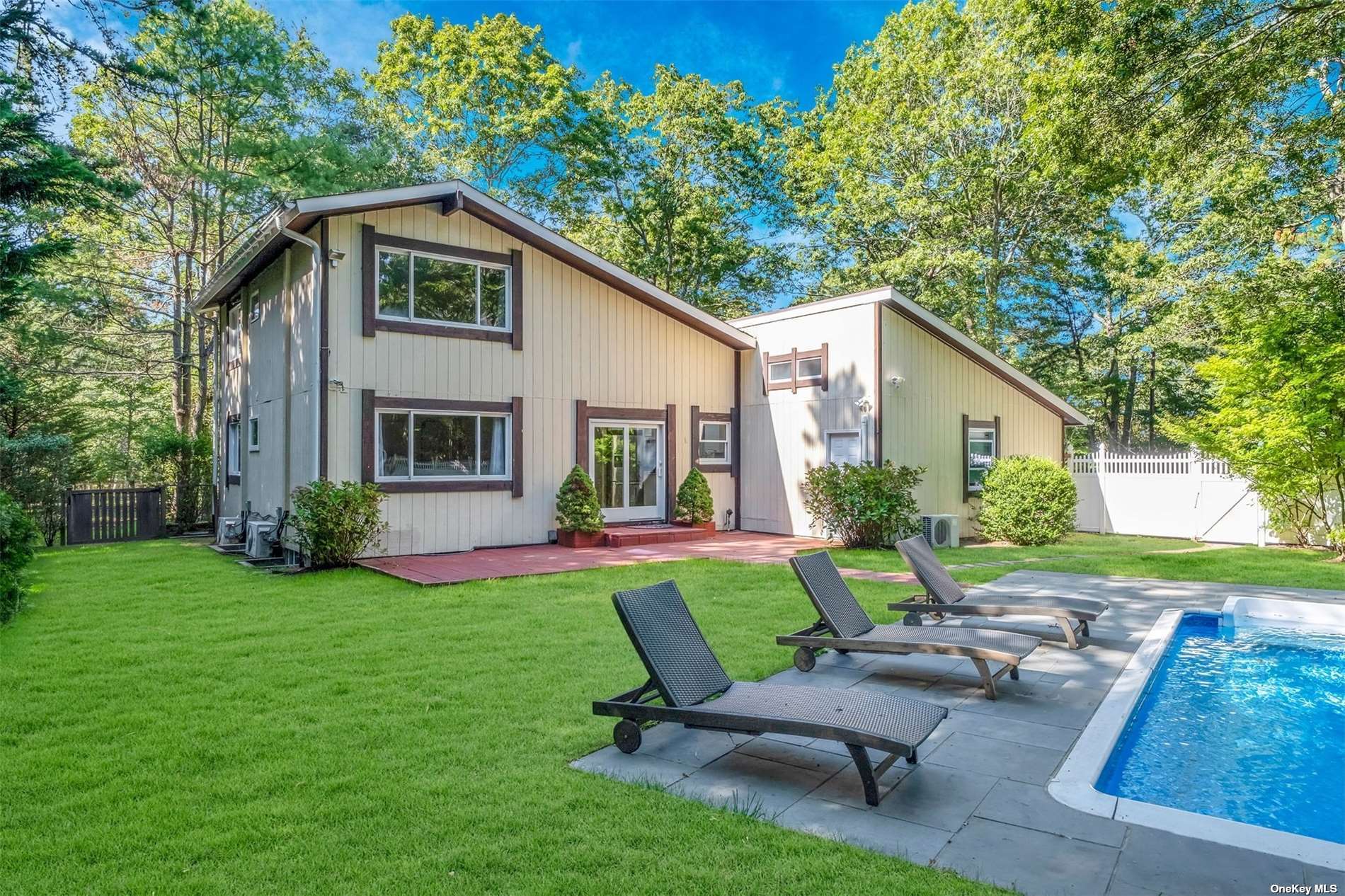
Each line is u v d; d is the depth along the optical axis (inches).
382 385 451.5
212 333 832.9
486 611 297.3
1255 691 226.5
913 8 954.1
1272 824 142.5
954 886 105.9
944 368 593.3
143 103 726.5
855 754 133.7
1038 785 142.3
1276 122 529.3
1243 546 570.6
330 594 338.3
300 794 135.9
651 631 166.9
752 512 632.4
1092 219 927.7
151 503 601.0
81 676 211.6
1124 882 107.7
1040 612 248.8
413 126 1072.2
